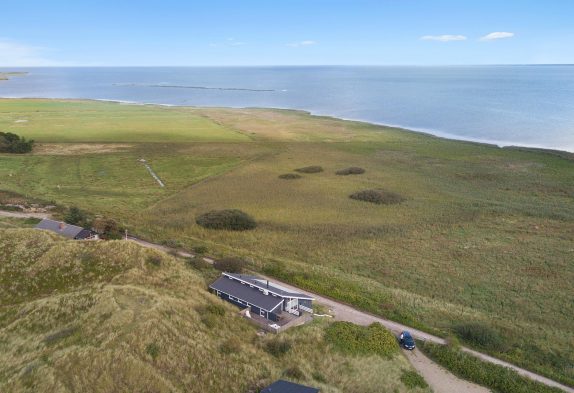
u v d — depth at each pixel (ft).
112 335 103.86
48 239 157.07
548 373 113.29
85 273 140.97
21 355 102.32
